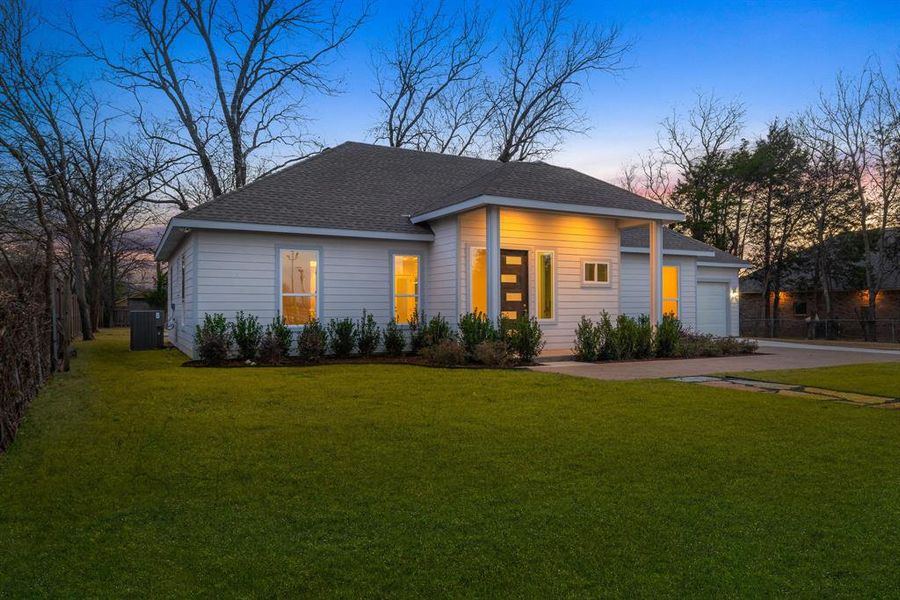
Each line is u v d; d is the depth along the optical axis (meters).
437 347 12.00
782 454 5.06
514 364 11.52
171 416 6.56
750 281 37.78
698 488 4.21
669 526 3.55
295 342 13.16
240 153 24.52
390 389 8.33
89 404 7.28
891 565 3.05
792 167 33.19
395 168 17.02
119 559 3.12
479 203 12.13
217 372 10.31
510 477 4.47
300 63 24.53
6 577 2.92
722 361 12.40
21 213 18.02
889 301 30.84
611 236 15.32
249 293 12.78
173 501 3.98
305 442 5.46
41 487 4.26
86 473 4.57
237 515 3.73
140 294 41.19
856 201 30.41
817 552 3.20
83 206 24.47
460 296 13.45
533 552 3.20
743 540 3.36
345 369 10.73
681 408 7.00
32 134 19.62
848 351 15.60
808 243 34.09
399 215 14.57
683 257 20.39
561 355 13.12
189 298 13.45
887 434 5.75
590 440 5.54
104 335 25.48
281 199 13.78
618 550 3.22
